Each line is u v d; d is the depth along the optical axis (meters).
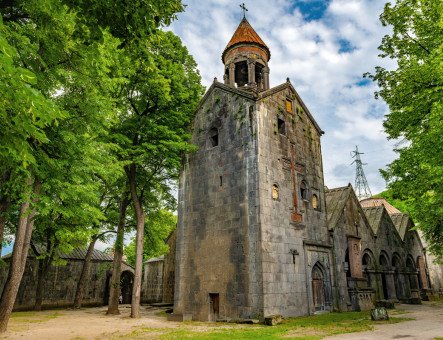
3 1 9.70
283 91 24.88
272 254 19.80
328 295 23.36
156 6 8.55
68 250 19.61
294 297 20.34
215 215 22.27
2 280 32.19
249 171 21.19
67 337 13.80
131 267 44.19
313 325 16.58
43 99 5.20
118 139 21.38
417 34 16.69
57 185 12.27
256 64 26.97
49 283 35.41
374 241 32.03
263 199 20.42
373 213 35.75
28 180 12.77
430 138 14.72
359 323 17.02
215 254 21.44
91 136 14.05
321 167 26.94
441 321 17.17
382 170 19.08
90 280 39.75
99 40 8.09
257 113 22.02
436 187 16.16
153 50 22.34
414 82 15.80
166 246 30.91
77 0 7.70
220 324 18.27
